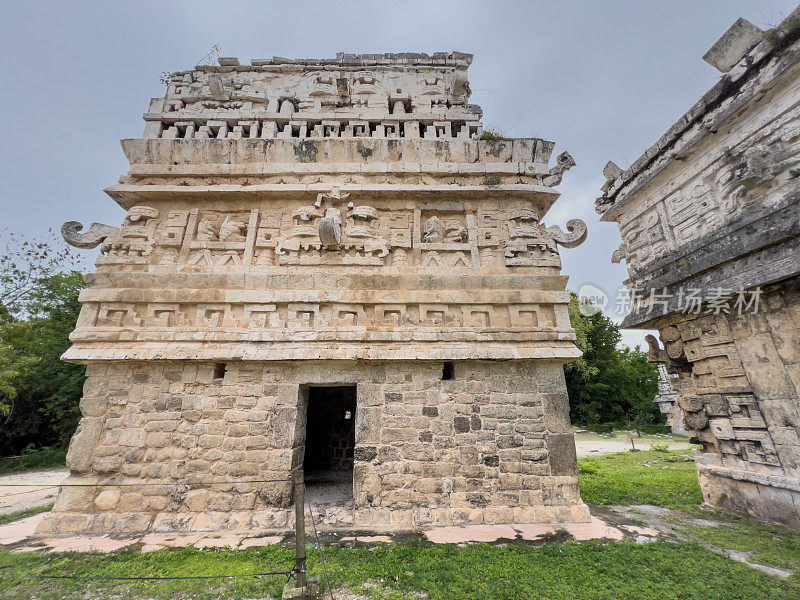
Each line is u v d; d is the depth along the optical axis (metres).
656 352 8.03
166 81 8.70
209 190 7.33
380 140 7.82
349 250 7.31
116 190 7.26
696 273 6.50
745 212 5.73
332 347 6.39
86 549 4.87
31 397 16.45
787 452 5.55
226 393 6.26
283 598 3.40
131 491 5.79
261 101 8.41
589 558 4.43
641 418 27.00
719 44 6.02
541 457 6.16
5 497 9.23
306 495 7.32
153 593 3.80
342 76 8.66
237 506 5.72
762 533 5.40
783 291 5.52
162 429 6.08
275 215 7.56
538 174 7.86
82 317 6.53
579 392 27.91
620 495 7.57
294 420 6.15
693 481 8.73
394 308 6.84
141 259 7.04
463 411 6.34
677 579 3.98
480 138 8.23
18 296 18.44
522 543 4.98
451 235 7.55
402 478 5.96
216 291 6.73
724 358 6.59
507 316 6.93
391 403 6.32
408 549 4.68
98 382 6.28
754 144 5.77
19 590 3.85
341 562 4.34
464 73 8.33
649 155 7.57
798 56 4.93
